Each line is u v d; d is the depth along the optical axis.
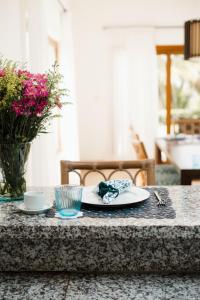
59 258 1.12
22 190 1.40
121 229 1.09
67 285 1.07
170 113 6.77
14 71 1.30
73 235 1.10
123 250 1.12
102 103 6.66
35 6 3.47
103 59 6.58
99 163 1.90
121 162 1.90
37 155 3.62
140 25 6.47
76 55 6.57
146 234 1.09
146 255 1.12
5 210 1.27
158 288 1.05
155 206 1.31
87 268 1.13
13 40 3.26
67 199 1.19
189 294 1.02
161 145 4.08
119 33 6.50
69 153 5.49
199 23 3.76
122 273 1.13
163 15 6.46
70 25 5.53
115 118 6.62
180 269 1.12
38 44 3.50
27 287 1.06
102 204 1.26
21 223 1.12
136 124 6.61
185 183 2.88
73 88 5.55
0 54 3.22
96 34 6.52
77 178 5.34
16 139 1.34
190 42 3.80
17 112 1.23
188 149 3.76
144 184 2.53
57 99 1.35
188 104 6.76
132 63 6.52
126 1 6.44
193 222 1.11
